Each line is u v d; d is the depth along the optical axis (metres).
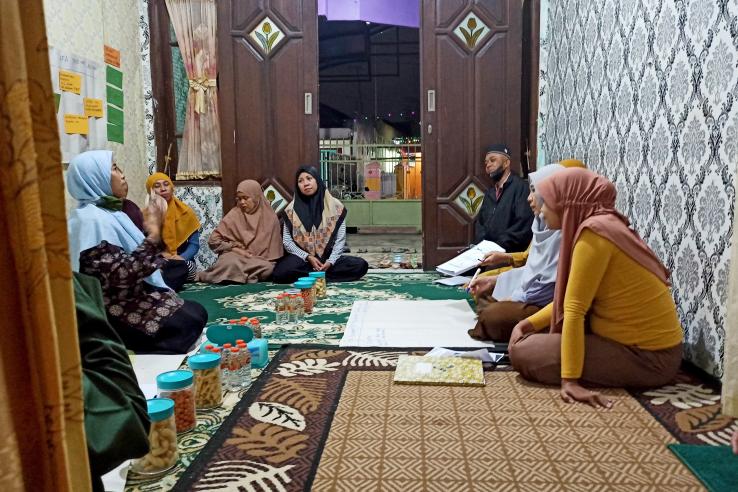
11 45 0.77
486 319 2.87
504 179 4.95
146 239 2.77
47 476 0.85
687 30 2.57
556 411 2.06
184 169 5.44
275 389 2.29
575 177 2.28
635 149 3.16
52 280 0.86
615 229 2.16
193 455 1.78
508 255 3.32
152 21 5.30
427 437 1.86
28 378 0.84
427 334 3.07
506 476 1.61
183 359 2.72
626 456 1.72
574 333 2.17
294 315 3.44
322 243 4.89
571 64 4.46
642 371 2.24
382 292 4.33
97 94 4.41
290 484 1.59
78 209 2.76
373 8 6.56
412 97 10.73
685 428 1.91
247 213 5.08
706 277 2.45
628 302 2.21
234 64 5.24
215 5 5.27
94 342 1.35
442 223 5.36
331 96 10.83
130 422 1.28
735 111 2.21
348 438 1.86
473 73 5.25
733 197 2.23
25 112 0.79
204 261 5.48
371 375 2.45
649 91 2.97
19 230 0.79
